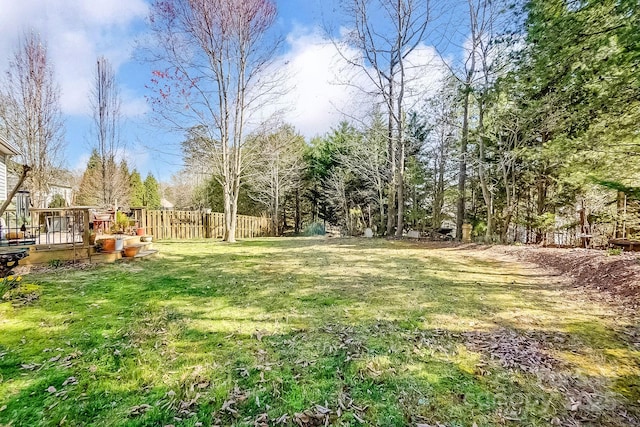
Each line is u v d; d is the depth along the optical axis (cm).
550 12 379
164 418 175
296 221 2136
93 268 564
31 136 1345
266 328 294
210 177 2058
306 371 220
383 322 307
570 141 481
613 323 299
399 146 1209
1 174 883
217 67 1012
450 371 218
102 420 173
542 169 987
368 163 1541
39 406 183
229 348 254
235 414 178
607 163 489
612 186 291
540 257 627
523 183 1185
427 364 227
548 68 400
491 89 695
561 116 552
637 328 286
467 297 389
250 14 995
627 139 446
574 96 451
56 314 328
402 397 191
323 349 252
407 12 1091
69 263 585
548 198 1048
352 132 1725
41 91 1375
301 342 264
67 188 1877
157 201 2638
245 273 533
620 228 749
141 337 274
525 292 411
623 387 198
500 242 925
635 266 420
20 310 339
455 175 1370
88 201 1928
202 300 380
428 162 1459
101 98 1586
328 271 548
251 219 1529
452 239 1133
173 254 757
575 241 878
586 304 358
